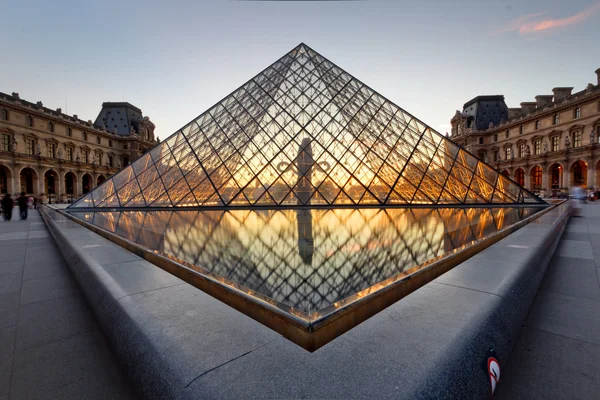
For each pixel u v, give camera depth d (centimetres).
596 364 304
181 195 2708
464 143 9388
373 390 196
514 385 275
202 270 464
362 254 703
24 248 941
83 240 788
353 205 2364
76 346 349
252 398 192
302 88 3225
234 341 260
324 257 679
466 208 2150
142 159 3106
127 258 571
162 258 552
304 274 549
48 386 278
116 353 308
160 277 448
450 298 340
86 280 493
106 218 1734
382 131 2859
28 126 6869
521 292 396
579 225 1325
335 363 224
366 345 247
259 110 3117
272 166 2747
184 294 375
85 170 8331
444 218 1470
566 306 446
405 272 441
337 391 195
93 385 280
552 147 6594
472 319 290
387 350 239
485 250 574
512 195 2466
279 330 302
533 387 272
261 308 323
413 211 1928
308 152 2773
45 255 833
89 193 2955
